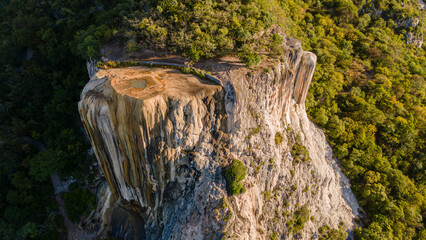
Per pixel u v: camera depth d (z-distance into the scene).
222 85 34.66
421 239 46.59
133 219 42.41
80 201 48.62
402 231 46.75
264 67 37.78
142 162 35.19
